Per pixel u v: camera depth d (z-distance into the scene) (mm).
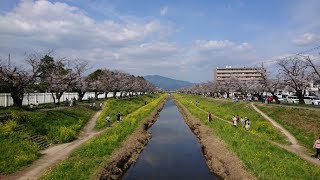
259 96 87250
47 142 31156
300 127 36438
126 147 31781
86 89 75625
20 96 41250
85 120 48094
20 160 22844
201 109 77500
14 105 42906
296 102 68812
